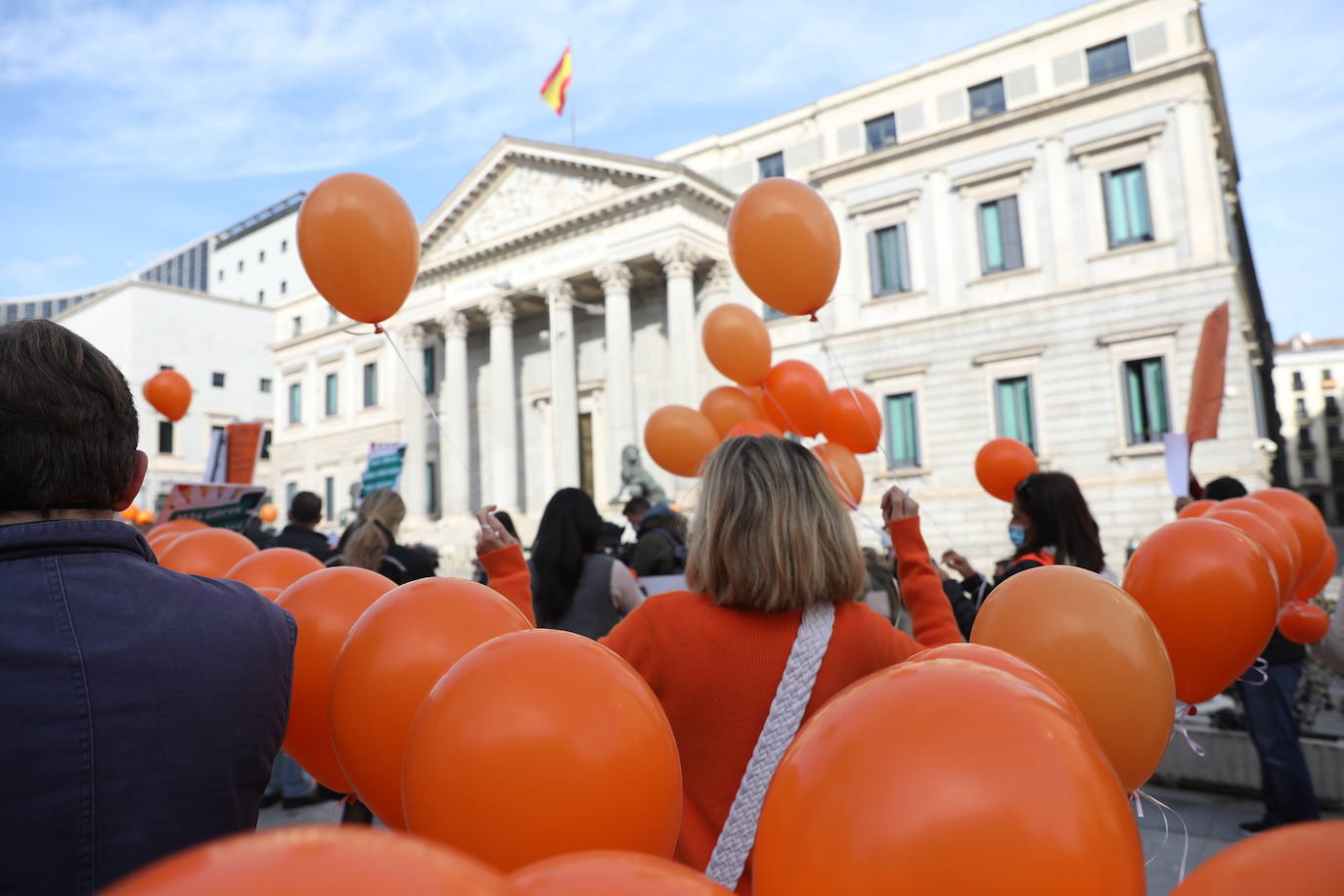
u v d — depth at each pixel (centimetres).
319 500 586
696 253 2728
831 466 467
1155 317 2130
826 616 173
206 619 135
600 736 122
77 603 123
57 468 131
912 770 91
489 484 3525
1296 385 8006
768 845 101
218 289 6744
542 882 80
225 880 56
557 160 2944
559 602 407
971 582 337
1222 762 535
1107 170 2230
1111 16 2266
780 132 2805
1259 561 222
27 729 114
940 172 2459
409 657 163
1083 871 86
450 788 121
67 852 114
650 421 542
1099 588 186
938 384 2411
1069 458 2212
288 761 589
